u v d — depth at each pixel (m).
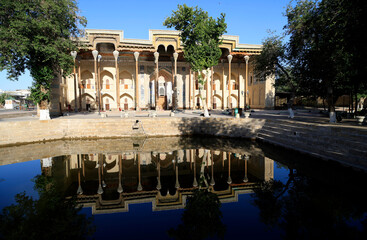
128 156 10.71
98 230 4.39
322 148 9.27
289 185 6.72
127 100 31.70
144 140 14.80
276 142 12.38
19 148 12.28
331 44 10.14
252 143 13.77
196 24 17.22
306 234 4.05
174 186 7.00
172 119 16.67
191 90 32.47
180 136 16.22
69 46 15.56
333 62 10.77
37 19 13.66
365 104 25.88
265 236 4.06
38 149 12.05
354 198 5.64
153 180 7.55
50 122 14.85
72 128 15.36
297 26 12.68
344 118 14.97
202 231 4.33
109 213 5.21
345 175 7.51
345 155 8.00
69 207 5.46
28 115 20.92
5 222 4.62
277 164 9.06
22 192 6.32
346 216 4.73
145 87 31.17
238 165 9.18
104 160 9.98
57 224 4.62
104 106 31.34
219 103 34.62
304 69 13.27
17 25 12.25
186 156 10.71
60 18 14.95
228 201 5.78
